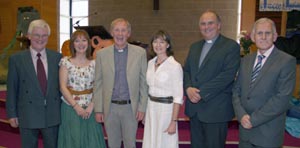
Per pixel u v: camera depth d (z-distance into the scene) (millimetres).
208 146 2191
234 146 2949
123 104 2186
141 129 3223
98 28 4301
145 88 2215
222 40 2178
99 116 2219
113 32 2162
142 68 2211
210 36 2170
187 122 3260
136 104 2186
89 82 2258
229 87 2158
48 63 2193
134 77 2168
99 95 2227
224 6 5750
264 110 1795
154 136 2141
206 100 2088
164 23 6117
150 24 6195
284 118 1873
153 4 6102
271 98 1805
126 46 2227
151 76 2152
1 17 6309
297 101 3812
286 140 3043
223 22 5785
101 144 2348
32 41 2141
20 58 2160
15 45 6062
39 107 2152
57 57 2256
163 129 2127
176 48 6090
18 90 2201
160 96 2125
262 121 1794
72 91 2225
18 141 3338
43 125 2162
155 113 2141
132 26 6312
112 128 2227
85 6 6789
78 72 2221
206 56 2160
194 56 2271
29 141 2219
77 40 2232
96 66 2236
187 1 5941
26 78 2139
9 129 3623
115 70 2188
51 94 2191
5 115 3789
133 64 2176
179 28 6039
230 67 2084
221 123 2152
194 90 2115
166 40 2123
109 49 2219
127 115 2199
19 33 5898
